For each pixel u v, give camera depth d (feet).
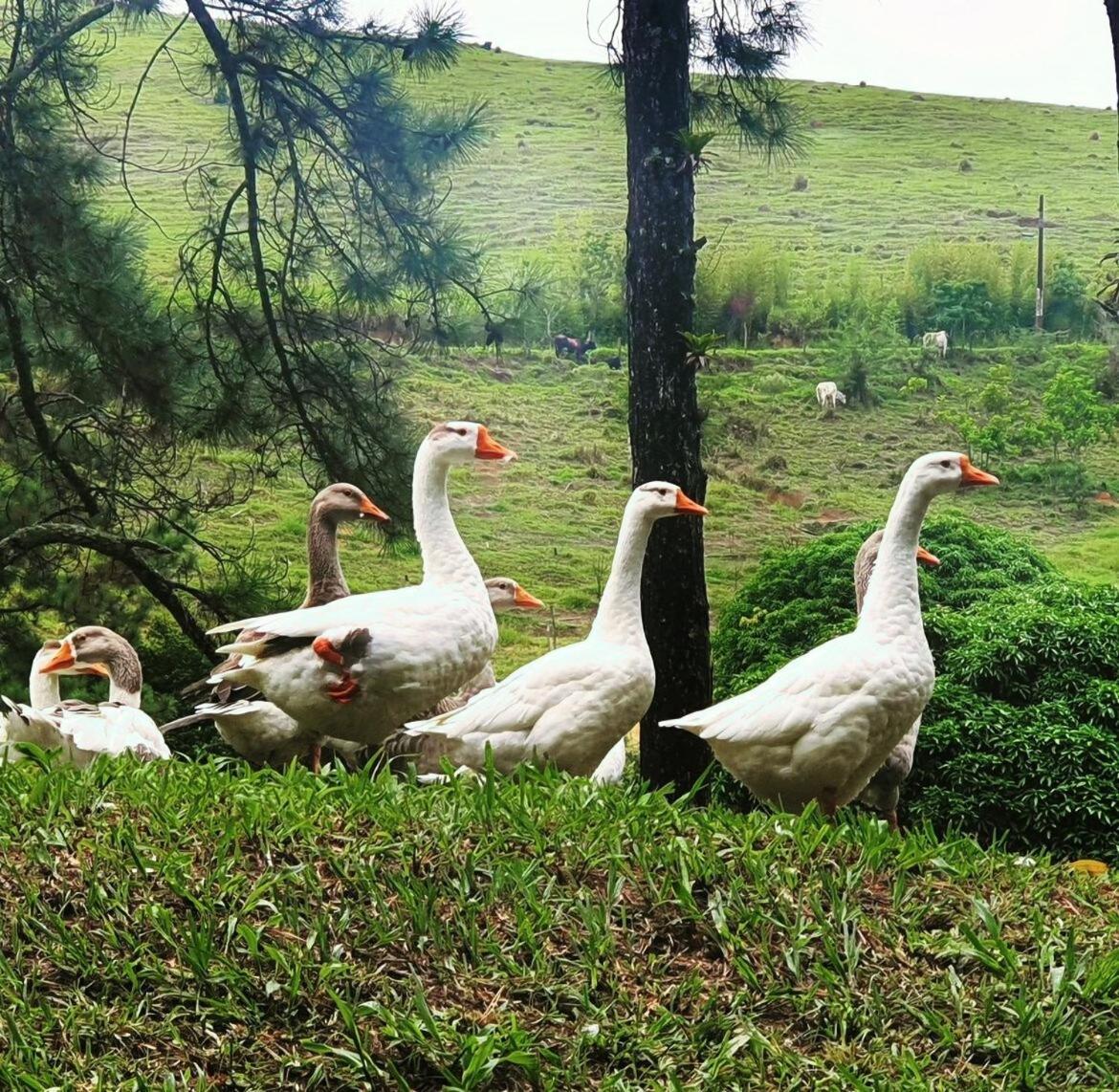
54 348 46.62
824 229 173.88
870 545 30.76
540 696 25.25
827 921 19.42
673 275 33.09
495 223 163.63
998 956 19.26
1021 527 98.32
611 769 29.60
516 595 36.06
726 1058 17.22
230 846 19.66
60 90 49.11
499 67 242.58
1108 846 29.86
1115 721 31.24
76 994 17.17
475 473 104.88
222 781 22.09
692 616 33.04
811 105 239.50
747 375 125.90
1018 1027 18.13
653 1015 17.90
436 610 25.62
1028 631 32.27
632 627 26.20
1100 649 31.86
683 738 32.86
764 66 37.81
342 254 48.26
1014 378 127.34
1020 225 176.45
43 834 19.58
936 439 114.21
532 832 20.29
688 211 33.24
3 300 45.32
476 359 125.29
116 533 46.75
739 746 24.79
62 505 47.67
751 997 18.31
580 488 104.12
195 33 195.42
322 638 24.63
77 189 47.88
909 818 31.14
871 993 18.45
